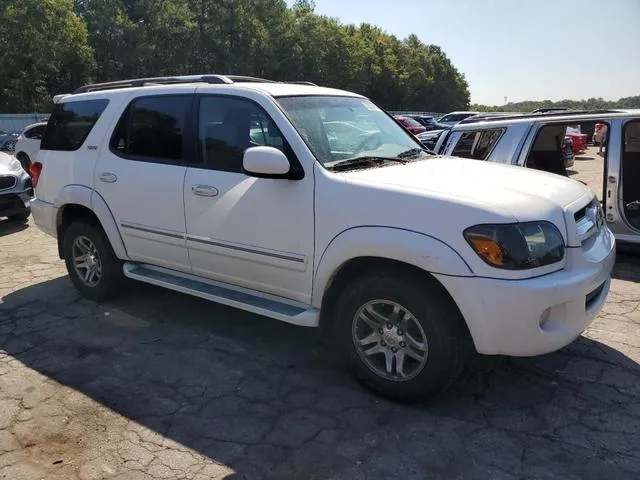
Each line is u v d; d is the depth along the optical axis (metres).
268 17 50.28
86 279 5.19
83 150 4.91
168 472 2.79
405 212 3.11
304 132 3.68
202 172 4.04
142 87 4.62
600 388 3.51
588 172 12.26
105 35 38.88
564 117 6.20
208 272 4.16
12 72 34.06
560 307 3.07
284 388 3.61
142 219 4.44
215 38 44.88
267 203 3.64
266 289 3.84
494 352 3.00
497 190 3.23
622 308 4.80
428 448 2.95
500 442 2.99
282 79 52.44
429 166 3.80
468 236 2.94
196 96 4.19
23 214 8.48
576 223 3.34
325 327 3.70
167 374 3.81
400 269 3.21
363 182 3.31
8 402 3.46
